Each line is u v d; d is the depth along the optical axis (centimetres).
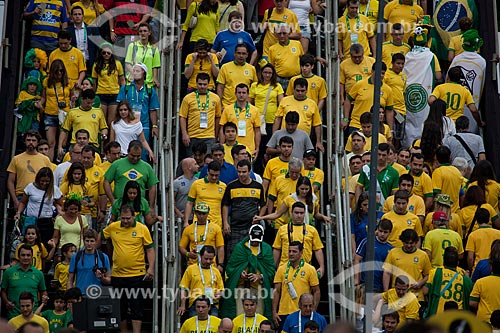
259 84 6016
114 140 5809
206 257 5031
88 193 5478
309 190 5297
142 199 5291
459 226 5447
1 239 5594
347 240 5222
